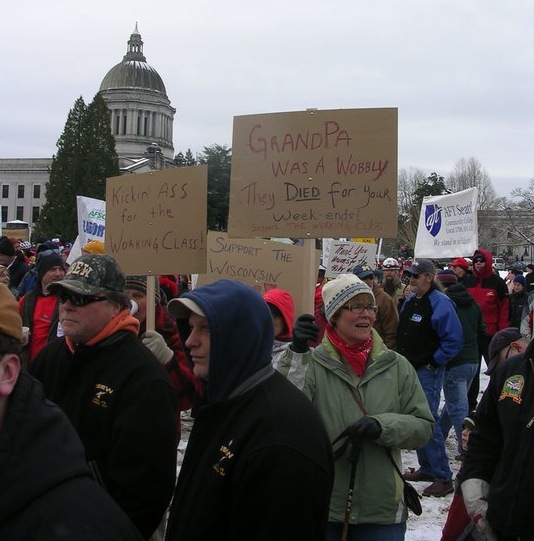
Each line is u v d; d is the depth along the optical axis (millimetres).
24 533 1385
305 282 4363
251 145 4520
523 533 2752
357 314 3375
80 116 68188
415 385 3486
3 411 1511
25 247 17531
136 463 2715
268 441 2111
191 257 4543
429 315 6203
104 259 3020
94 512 1447
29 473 1424
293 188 4402
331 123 4344
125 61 104250
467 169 87062
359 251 10891
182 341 2738
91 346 2924
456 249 11734
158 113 101562
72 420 2871
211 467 2238
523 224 73562
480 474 3109
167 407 2822
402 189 88562
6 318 1512
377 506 3250
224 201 40969
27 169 104625
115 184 4875
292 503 2049
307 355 3314
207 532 2203
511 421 2887
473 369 6926
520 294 12461
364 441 3293
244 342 2301
